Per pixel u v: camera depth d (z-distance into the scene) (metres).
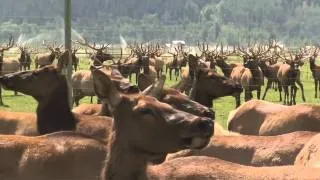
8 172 19.56
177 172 16.86
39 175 19.52
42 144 20.02
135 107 14.12
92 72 14.38
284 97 77.56
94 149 19.97
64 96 26.52
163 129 13.84
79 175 19.64
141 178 14.39
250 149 22.72
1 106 64.31
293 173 16.50
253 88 73.50
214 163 17.27
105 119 26.14
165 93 21.58
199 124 13.43
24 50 111.81
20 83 26.28
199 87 30.97
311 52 147.38
